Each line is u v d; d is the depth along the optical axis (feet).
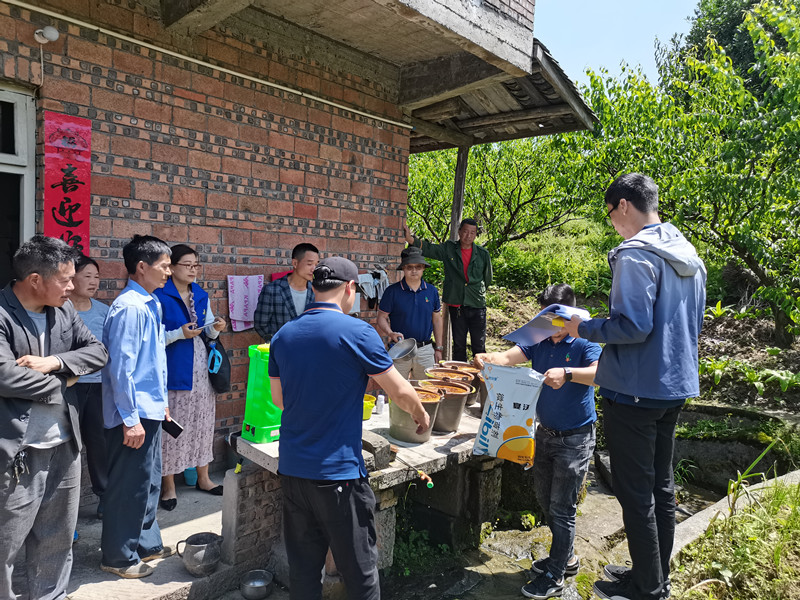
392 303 16.93
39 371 7.77
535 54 15.64
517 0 14.85
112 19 12.00
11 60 10.66
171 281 12.41
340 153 16.98
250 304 14.97
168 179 13.14
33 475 7.89
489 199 38.99
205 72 13.64
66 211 11.55
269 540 10.92
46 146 11.19
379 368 7.94
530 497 14.39
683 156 25.25
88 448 11.33
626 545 13.30
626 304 8.34
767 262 23.56
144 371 9.74
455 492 12.87
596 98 27.32
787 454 16.16
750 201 23.20
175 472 12.51
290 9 14.52
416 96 18.04
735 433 17.62
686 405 20.17
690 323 8.81
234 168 14.40
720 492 17.37
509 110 19.57
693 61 25.14
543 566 11.39
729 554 10.78
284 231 15.71
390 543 11.23
